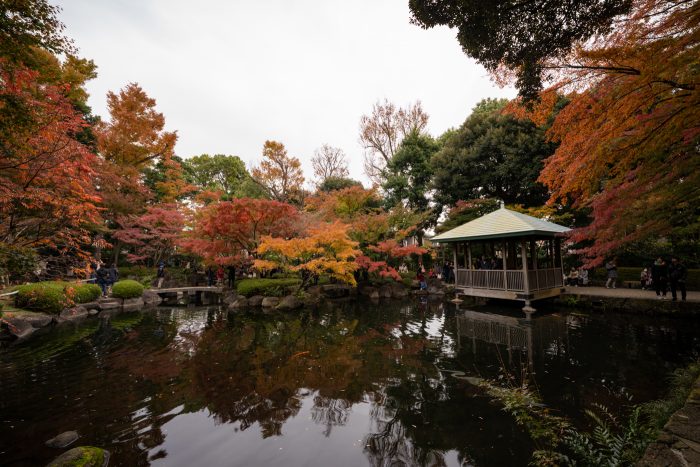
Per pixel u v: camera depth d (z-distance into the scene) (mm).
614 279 14180
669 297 10539
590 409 4449
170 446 3861
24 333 9406
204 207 20672
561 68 4363
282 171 25734
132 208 18750
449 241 14609
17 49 3869
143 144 21234
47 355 7477
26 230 6598
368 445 3865
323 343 8297
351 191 20609
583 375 5715
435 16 4457
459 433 4055
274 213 15625
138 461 3561
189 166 35688
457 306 13594
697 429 2566
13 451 3766
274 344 8273
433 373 6090
